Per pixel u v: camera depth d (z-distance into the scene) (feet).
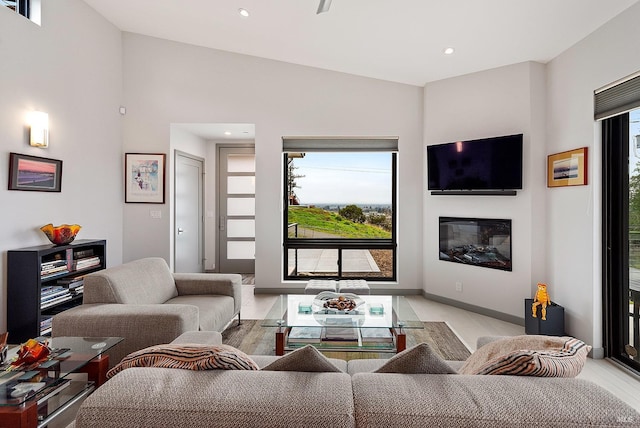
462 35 10.77
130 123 15.47
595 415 3.01
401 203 15.29
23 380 5.21
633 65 8.23
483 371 3.95
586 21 9.11
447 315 12.93
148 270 9.98
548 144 11.60
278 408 3.15
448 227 14.10
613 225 9.41
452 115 13.79
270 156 15.49
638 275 8.80
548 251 11.57
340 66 14.66
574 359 3.86
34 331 10.21
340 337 8.80
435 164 13.94
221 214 19.99
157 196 15.56
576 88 10.21
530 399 3.19
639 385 8.03
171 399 3.23
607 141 9.39
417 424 3.04
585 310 9.85
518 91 12.00
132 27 14.93
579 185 10.02
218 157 19.83
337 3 9.98
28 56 11.06
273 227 15.62
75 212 12.98
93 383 6.22
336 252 16.28
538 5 8.82
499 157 12.09
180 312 7.63
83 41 13.25
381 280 16.07
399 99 15.16
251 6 11.31
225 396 3.27
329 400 3.23
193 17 12.89
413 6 9.66
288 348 8.63
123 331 7.44
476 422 3.01
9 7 10.94
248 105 15.43
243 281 18.43
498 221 12.50
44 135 11.28
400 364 3.88
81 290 11.76
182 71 15.43
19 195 10.80
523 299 11.93
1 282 10.28
